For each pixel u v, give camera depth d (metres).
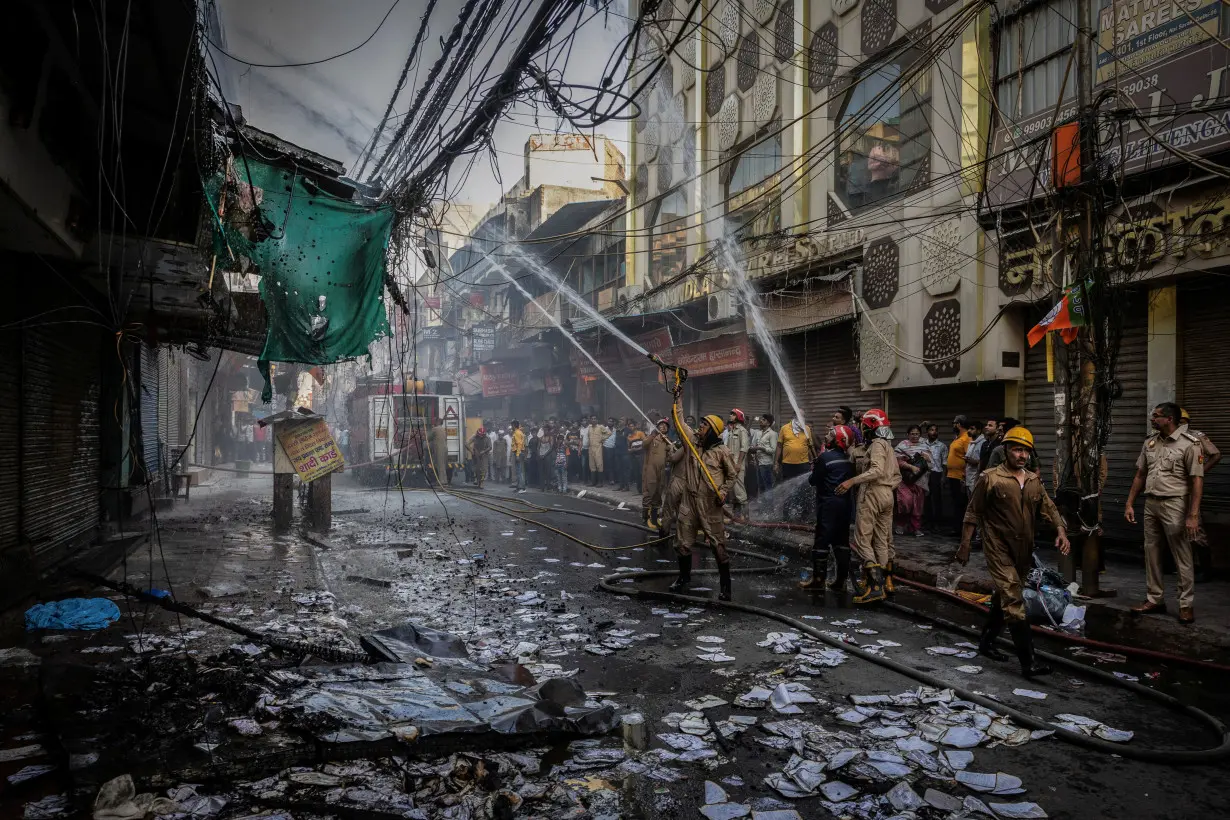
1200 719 4.08
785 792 3.22
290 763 3.34
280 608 6.59
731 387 17.86
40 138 5.34
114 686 4.21
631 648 5.52
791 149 14.97
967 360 10.49
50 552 8.09
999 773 3.42
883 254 12.20
